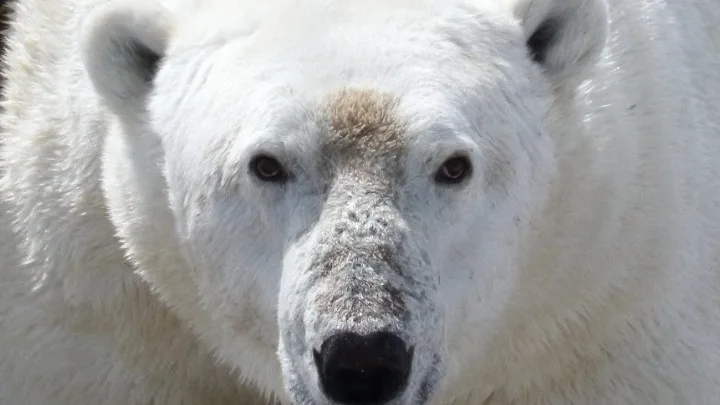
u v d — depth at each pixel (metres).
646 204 7.42
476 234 6.57
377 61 6.39
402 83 6.32
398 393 5.89
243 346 7.21
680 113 7.79
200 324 7.40
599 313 7.41
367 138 6.14
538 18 7.01
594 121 7.20
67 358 7.80
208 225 6.72
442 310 6.26
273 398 7.71
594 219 7.16
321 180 6.22
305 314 6.00
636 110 7.50
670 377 7.59
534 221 6.94
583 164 7.08
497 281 6.81
